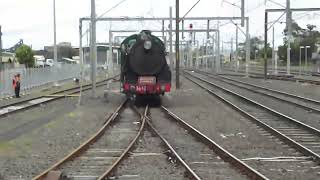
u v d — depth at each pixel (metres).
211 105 33.53
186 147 16.75
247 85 55.00
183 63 170.50
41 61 117.69
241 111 27.75
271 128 20.17
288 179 11.68
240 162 13.00
